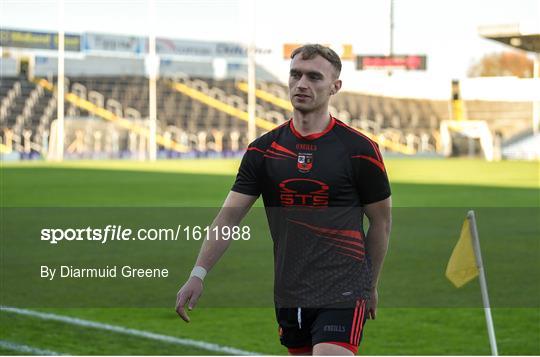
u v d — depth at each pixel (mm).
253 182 7070
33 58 90562
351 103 96188
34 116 88562
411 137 92375
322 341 6742
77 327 12477
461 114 94438
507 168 64062
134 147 85625
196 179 49781
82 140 85875
